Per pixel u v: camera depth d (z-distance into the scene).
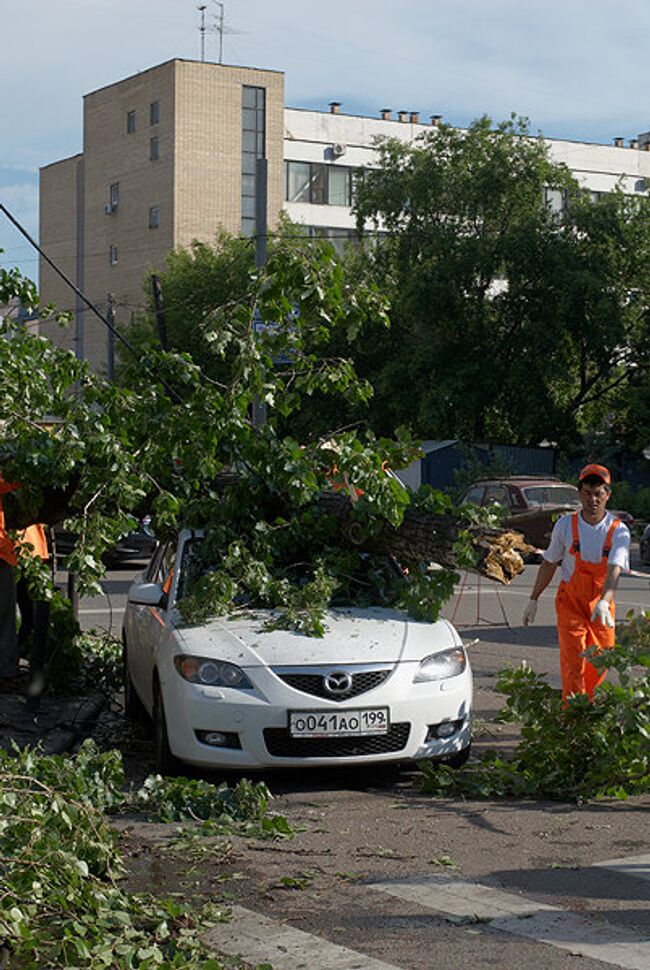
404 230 49.16
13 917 4.83
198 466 9.25
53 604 10.70
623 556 8.74
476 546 8.67
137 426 9.30
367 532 9.02
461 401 46.19
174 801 7.47
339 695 8.05
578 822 7.34
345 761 8.05
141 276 69.31
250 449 9.23
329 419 47.84
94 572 9.23
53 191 77.56
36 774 6.89
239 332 9.55
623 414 49.47
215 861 6.53
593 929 5.46
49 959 4.80
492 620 18.27
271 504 9.46
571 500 30.30
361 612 8.98
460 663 8.52
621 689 7.82
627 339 47.72
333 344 48.94
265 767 8.01
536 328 46.03
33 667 10.65
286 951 5.22
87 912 5.20
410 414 48.78
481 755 8.59
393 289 49.38
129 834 7.06
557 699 8.22
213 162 67.62
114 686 12.11
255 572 8.93
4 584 10.71
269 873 6.32
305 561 9.41
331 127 77.88
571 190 48.72
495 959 5.11
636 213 47.47
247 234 68.50
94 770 7.54
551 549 8.91
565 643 8.82
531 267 46.72
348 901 5.88
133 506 9.05
